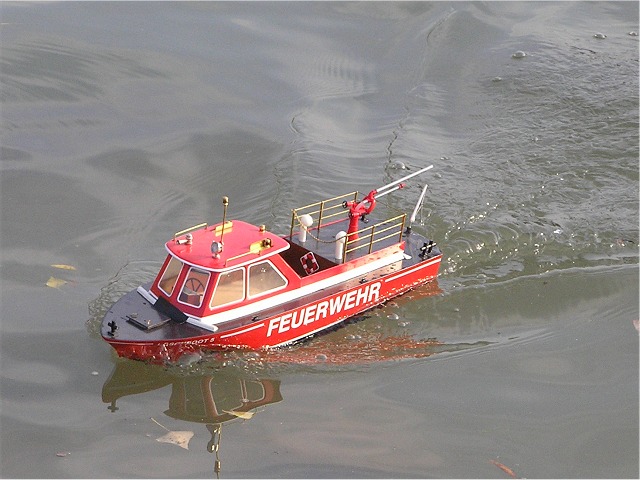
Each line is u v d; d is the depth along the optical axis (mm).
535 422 17203
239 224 19656
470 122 28938
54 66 29969
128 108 28328
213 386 18000
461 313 20688
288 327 19000
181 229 22844
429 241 21750
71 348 18750
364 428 16906
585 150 27266
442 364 18922
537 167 26469
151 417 17094
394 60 32844
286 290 19062
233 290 18359
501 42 33938
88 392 17656
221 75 30734
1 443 16234
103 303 19938
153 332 17859
